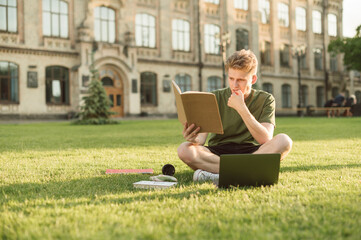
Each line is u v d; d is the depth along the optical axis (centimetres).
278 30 3825
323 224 195
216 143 366
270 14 3788
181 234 184
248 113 311
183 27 3192
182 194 279
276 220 206
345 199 249
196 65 3219
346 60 3478
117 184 331
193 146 349
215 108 295
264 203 243
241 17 3541
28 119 2434
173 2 3123
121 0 2811
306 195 262
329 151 600
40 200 262
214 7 3353
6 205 252
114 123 1973
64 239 177
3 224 206
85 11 2673
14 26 2431
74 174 393
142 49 2955
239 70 308
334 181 325
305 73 4056
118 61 2756
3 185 330
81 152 617
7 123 2072
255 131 316
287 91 3916
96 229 191
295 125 1504
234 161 295
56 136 1016
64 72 2591
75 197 274
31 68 2448
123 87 2834
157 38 3045
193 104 298
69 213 223
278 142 318
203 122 303
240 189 292
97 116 2012
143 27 2975
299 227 194
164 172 371
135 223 199
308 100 4094
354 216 211
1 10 2380
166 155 569
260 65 3653
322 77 4225
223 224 196
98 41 2645
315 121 1931
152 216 214
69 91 2597
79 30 2606
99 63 2661
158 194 279
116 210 230
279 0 3841
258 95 347
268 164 299
